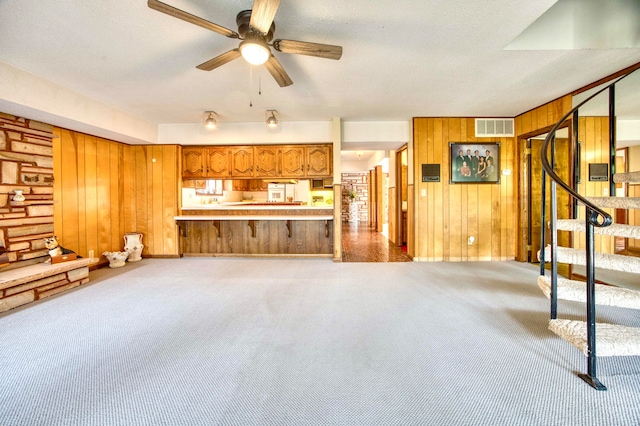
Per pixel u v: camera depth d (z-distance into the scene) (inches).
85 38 92.4
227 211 204.4
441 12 80.8
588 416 55.9
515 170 184.2
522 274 153.9
